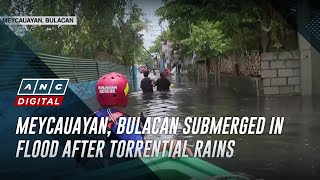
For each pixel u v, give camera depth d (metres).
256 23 15.83
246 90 15.72
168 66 69.56
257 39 16.30
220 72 23.33
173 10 15.45
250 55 16.44
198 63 33.34
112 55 25.05
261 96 13.95
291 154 5.25
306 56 13.91
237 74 18.80
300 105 10.75
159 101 13.25
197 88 19.56
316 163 4.85
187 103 12.34
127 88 3.18
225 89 18.30
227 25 16.31
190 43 21.98
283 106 10.64
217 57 22.73
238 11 14.74
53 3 13.91
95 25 16.69
